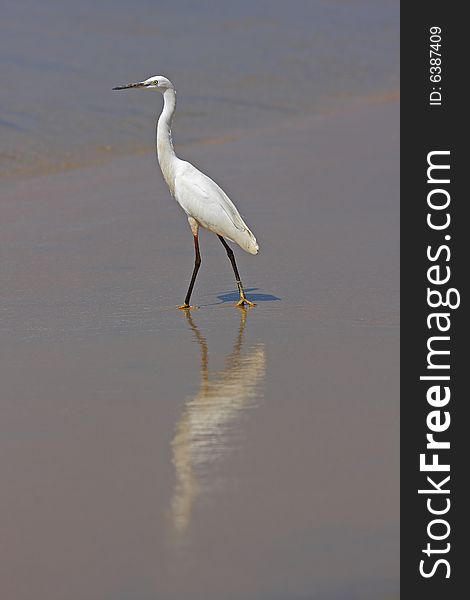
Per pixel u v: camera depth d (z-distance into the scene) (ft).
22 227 61.11
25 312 45.93
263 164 77.15
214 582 24.14
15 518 26.91
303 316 44.98
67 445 31.45
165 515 27.04
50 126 84.99
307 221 62.08
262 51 118.73
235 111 96.43
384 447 31.35
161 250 56.95
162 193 69.92
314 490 28.40
